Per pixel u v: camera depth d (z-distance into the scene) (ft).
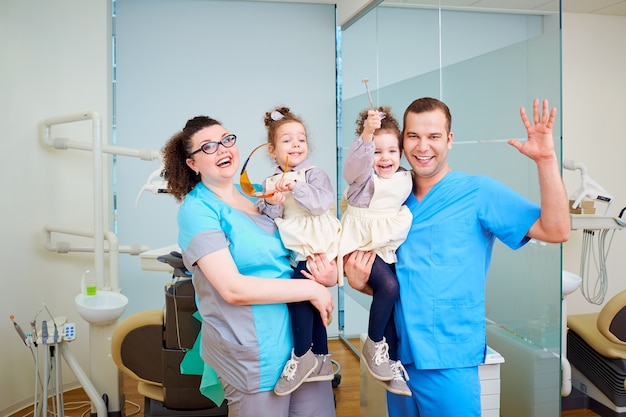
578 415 11.07
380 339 6.47
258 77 15.11
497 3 8.93
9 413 11.67
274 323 6.23
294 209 6.64
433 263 6.49
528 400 9.19
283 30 15.20
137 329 9.37
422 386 6.59
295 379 6.18
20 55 11.96
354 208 6.68
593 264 14.39
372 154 6.26
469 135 9.81
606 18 14.11
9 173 11.76
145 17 14.48
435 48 10.62
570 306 14.43
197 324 8.87
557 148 7.98
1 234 11.61
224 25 14.87
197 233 6.09
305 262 6.53
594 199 11.54
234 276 5.93
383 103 12.80
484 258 6.63
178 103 14.71
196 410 9.14
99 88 13.06
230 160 6.38
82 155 12.91
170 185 6.73
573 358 11.85
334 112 15.61
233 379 6.27
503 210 6.39
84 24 12.86
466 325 6.48
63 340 9.77
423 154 6.55
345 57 15.03
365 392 10.14
